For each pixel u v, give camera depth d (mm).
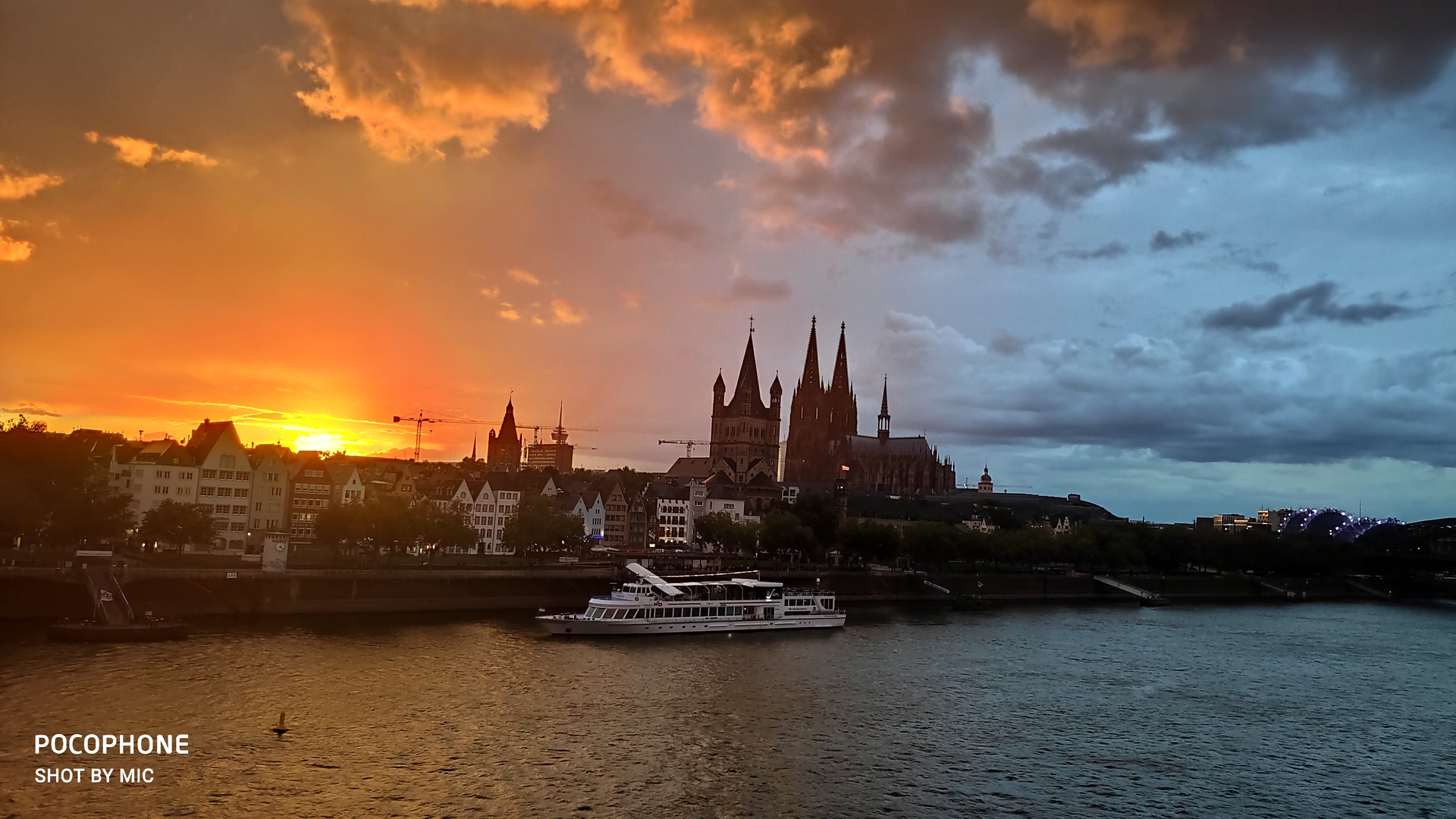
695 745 90062
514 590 175375
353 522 180375
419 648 127750
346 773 77062
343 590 156000
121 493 171375
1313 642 185500
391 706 97062
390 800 71938
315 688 101875
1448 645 188125
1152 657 155500
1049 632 182625
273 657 114812
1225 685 132625
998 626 191000
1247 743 100875
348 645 126000
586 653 135625
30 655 107500
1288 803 82375
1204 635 189625
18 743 78750
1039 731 101438
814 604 180750
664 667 128125
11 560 142500
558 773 80000
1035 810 77062
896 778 83250
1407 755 99312
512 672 117500
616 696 108000
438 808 70812
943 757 90188
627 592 167000
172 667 105875
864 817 73562
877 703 110938
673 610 161500
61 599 132750
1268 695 126438
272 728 87188
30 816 65750
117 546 172500
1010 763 89312
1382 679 143250
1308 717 114125
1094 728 104062
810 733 96125
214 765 77000
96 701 91062
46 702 89938
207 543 175375
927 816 74375
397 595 161625
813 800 76625
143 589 138625
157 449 198875
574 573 184000
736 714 102688
